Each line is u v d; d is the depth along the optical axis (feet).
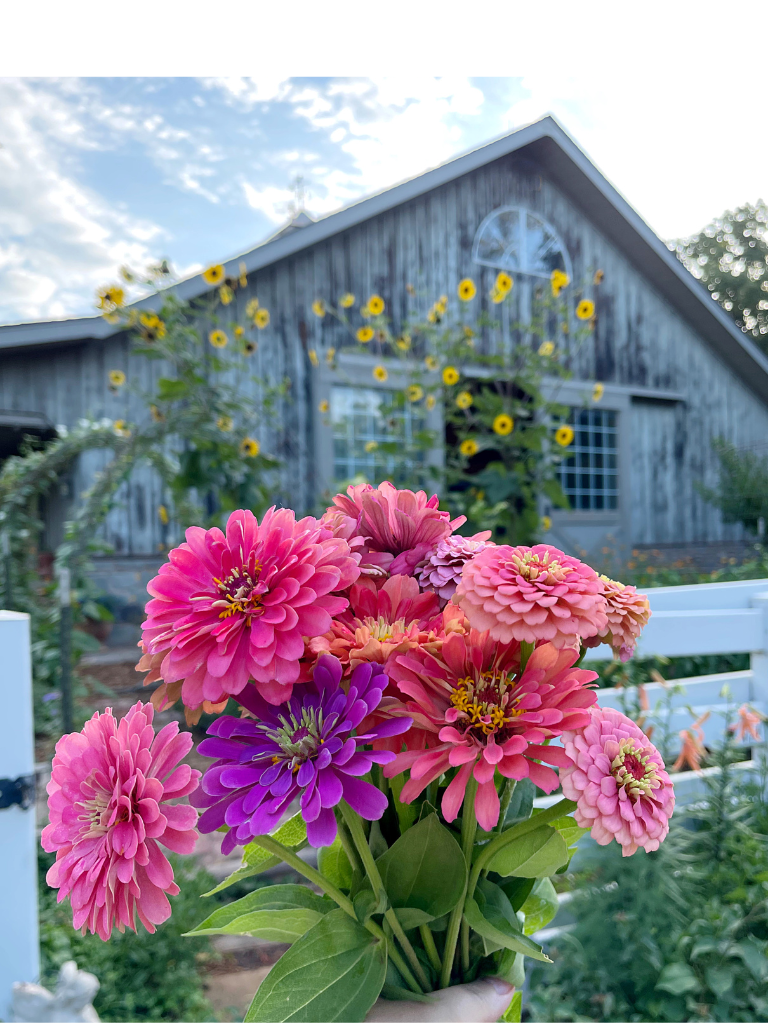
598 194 24.89
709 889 5.02
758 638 6.28
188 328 13.15
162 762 1.51
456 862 1.76
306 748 1.51
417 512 2.07
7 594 10.57
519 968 2.05
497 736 1.63
